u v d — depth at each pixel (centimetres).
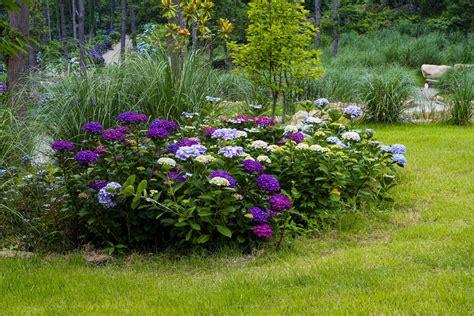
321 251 434
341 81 1281
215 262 416
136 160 466
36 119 648
